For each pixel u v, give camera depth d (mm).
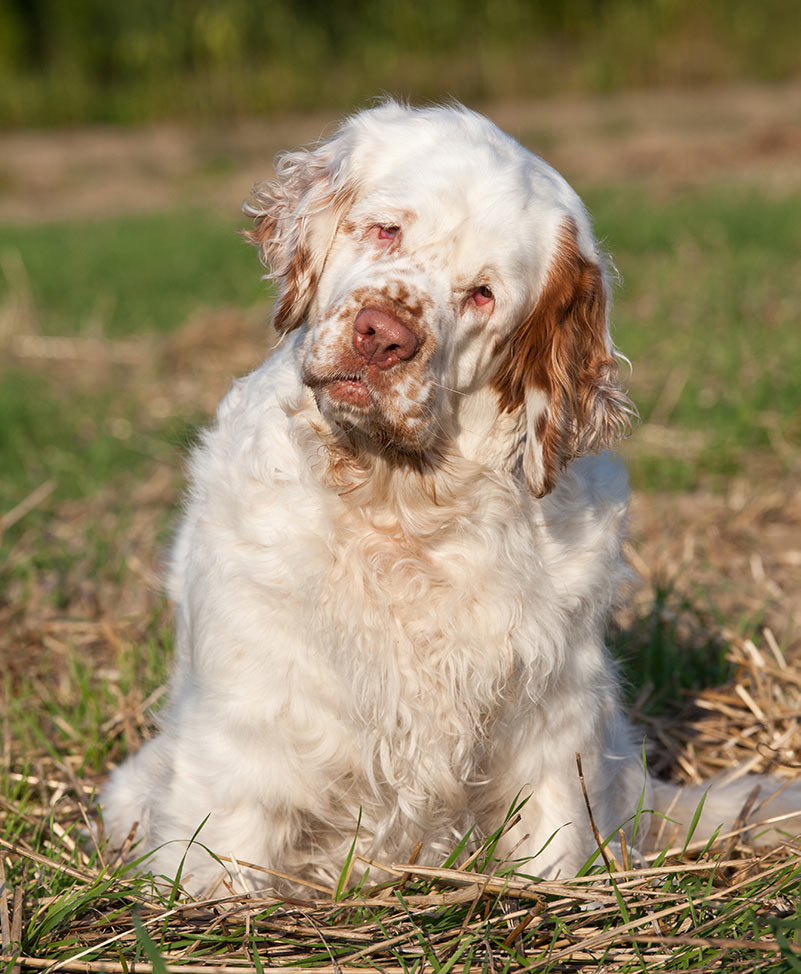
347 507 3551
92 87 38469
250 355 11367
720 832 4059
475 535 3586
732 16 38125
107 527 7246
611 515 3826
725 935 3121
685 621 5582
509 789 3812
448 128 3586
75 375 11273
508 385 3641
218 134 35531
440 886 3508
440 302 3369
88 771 4582
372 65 38312
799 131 26391
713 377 9648
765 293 12977
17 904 3139
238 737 3623
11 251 18016
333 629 3529
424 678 3605
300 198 3811
